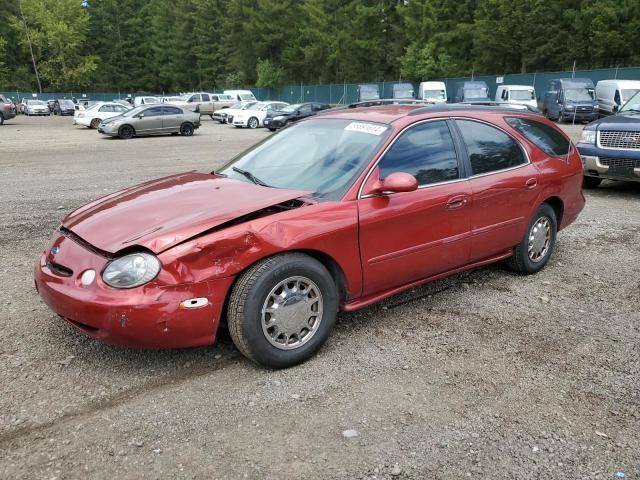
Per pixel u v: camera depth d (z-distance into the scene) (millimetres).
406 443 2812
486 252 4688
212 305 3225
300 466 2639
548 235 5309
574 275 5316
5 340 3875
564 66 42469
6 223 7320
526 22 42250
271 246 3330
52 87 77438
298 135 4582
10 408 3074
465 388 3322
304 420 2992
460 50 49531
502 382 3391
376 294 4039
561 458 2715
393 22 55750
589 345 3883
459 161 4387
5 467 2615
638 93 9922
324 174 3963
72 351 3727
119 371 3480
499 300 4672
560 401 3197
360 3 55562
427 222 4082
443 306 4539
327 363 3602
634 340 3961
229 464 2646
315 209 3578
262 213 3508
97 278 3160
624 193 9547
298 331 3518
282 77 63094
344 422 2979
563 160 5391
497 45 44562
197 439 2828
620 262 5727
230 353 3725
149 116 24094
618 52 39812
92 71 79188
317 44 58656
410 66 49719
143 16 84562
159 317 3084
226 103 42406
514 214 4801
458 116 4555
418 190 4043
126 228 3363
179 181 4246
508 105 5328
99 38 81875
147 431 2889
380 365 3578
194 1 74438
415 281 4250
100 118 29953
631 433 2916
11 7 76812
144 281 3080
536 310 4469
